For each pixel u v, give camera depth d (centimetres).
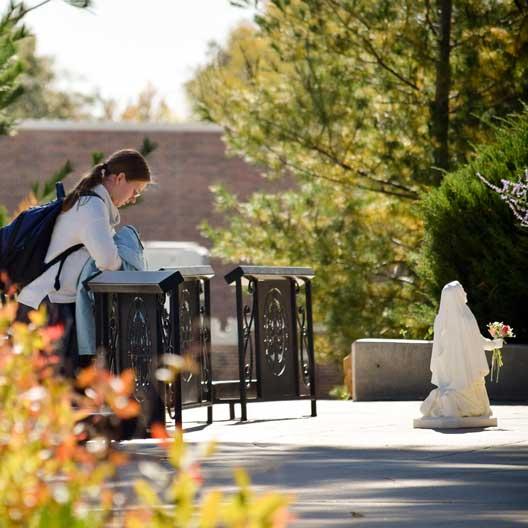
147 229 7950
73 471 484
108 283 1631
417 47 4356
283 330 2161
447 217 3014
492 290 2911
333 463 1398
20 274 1662
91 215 1659
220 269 7688
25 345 569
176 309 1675
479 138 4253
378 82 4488
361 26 4434
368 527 910
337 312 4541
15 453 482
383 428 1919
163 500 838
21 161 7838
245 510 392
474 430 1872
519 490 1148
